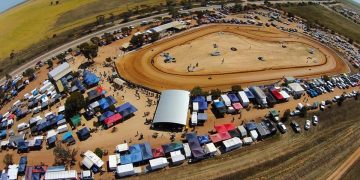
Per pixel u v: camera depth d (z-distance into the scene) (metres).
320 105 114.75
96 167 90.69
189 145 95.38
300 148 98.12
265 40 168.12
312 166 93.31
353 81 133.25
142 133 103.00
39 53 171.25
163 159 91.31
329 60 152.88
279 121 106.81
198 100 113.31
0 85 150.50
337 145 100.44
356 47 177.50
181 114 106.00
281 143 99.38
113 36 171.62
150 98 119.81
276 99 115.62
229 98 114.06
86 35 183.62
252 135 99.38
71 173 88.88
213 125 105.50
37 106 122.81
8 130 112.50
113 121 106.12
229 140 97.12
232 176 88.69
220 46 157.88
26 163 94.31
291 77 130.25
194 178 87.88
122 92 123.50
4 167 95.62
